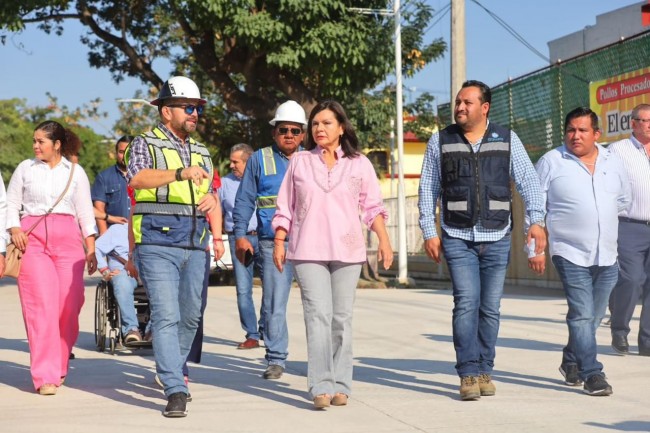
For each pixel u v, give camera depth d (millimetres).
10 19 23953
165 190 7098
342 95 24688
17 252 7867
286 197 7289
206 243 7289
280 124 8828
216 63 25422
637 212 9570
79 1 26344
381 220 7293
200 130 28859
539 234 7402
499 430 6242
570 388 7859
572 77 19297
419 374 8656
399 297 18469
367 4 24188
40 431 6367
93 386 8281
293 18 22609
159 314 6977
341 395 7137
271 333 8648
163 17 26969
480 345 7520
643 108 9570
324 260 7043
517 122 21562
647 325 9672
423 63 28062
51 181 8188
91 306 16656
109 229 10602
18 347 11039
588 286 7719
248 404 7285
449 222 7328
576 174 7879
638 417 6645
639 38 17188
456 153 7340
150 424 6582
